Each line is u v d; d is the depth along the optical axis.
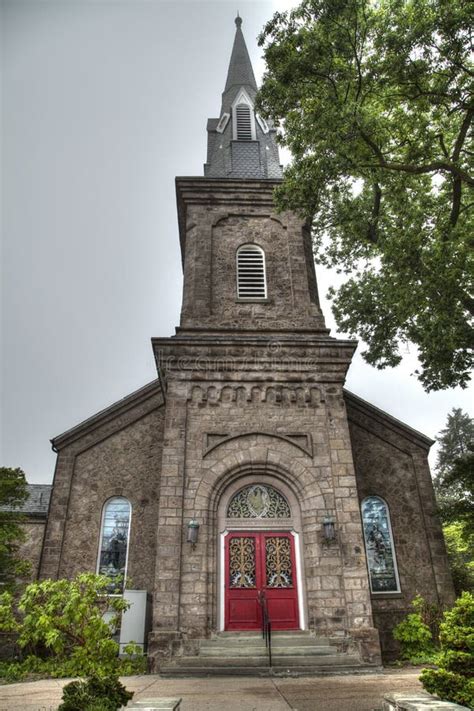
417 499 18.91
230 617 13.64
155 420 19.50
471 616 8.59
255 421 15.70
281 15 12.83
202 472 14.84
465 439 51.19
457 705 6.57
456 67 12.43
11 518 17.31
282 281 18.84
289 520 14.75
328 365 16.48
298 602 13.91
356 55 12.70
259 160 22.48
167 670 11.71
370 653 12.73
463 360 17.88
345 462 15.17
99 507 18.03
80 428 19.02
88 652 9.02
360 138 13.55
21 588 17.23
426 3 11.80
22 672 12.89
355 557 13.93
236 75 26.72
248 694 9.30
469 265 15.63
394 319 19.20
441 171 15.13
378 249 16.88
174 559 13.64
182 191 20.28
